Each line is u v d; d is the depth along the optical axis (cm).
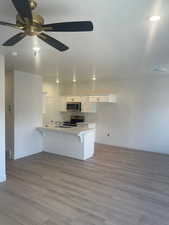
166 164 459
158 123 567
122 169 420
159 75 554
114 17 191
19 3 128
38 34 178
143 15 186
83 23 158
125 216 240
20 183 337
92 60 374
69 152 518
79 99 726
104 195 296
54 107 771
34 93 532
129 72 510
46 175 378
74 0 162
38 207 258
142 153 562
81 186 328
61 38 250
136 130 611
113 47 289
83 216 238
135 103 611
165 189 321
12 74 469
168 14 182
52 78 651
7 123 492
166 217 239
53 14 188
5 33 232
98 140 704
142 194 301
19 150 493
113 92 659
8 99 485
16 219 230
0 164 340
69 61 383
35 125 541
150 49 297
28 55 338
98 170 412
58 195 294
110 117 669
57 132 533
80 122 723
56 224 221
